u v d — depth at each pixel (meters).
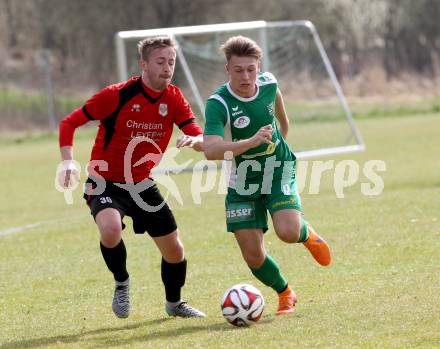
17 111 133.62
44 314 23.81
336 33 149.25
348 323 19.33
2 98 138.25
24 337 21.03
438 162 59.50
